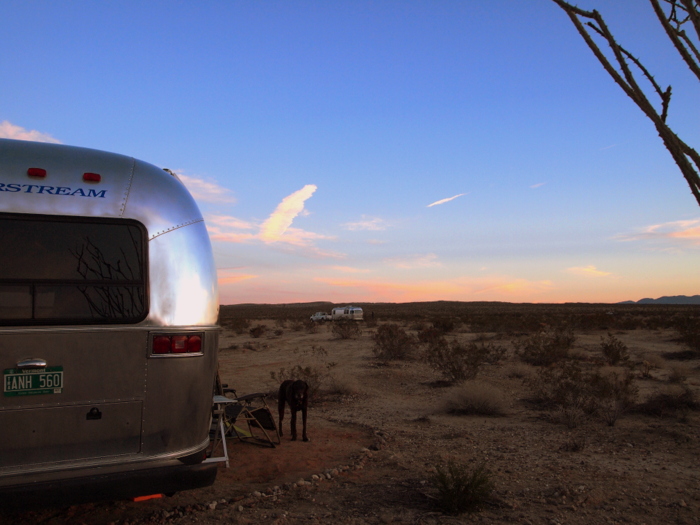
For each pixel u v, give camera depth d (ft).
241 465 20.06
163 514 14.89
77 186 13.24
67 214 12.82
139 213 13.60
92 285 12.75
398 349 59.52
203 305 14.06
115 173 13.94
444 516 14.75
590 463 20.30
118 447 12.65
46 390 12.00
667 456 21.29
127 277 13.12
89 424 12.36
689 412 28.89
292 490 17.06
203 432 13.88
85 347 12.41
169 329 13.29
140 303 13.11
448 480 15.65
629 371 45.88
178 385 13.32
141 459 12.82
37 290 12.22
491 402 31.30
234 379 46.83
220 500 15.99
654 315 178.81
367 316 207.62
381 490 17.04
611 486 17.22
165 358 13.17
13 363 11.76
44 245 12.50
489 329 105.91
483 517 14.65
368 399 37.06
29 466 11.81
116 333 12.72
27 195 12.61
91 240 12.99
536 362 53.21
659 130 6.23
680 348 65.98
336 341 85.66
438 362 46.52
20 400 11.77
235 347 78.13
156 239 13.64
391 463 20.26
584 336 87.51
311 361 59.16
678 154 6.07
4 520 14.40
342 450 22.44
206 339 13.98
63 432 12.12
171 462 13.08
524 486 17.31
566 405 30.04
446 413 31.78
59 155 13.61
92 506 15.53
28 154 13.25
